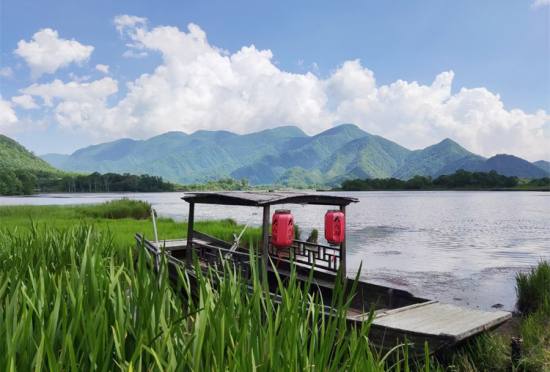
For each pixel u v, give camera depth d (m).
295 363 2.19
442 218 43.91
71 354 1.92
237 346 2.15
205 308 2.24
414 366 5.93
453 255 20.77
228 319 2.39
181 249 13.50
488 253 21.39
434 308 7.26
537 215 47.44
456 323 6.43
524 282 11.30
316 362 2.35
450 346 5.77
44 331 2.07
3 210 32.25
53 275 3.13
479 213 51.22
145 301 2.53
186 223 24.95
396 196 122.25
